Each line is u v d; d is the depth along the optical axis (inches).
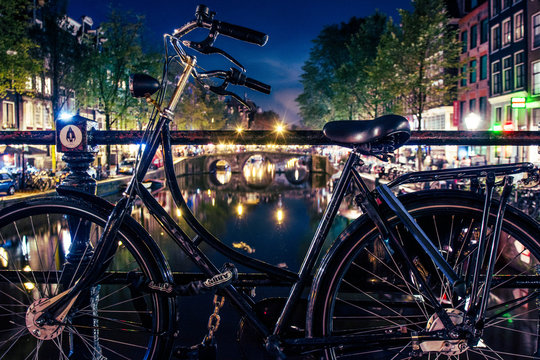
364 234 60.5
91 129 76.4
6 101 1104.8
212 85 61.7
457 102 1194.0
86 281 59.0
